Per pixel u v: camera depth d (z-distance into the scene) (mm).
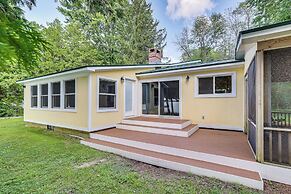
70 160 4754
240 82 7191
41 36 1887
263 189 3256
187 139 5906
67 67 15906
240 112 7195
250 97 4914
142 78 10008
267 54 3701
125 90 9188
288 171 3414
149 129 7277
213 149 4703
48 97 9109
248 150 4602
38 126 9914
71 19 16562
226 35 23984
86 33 17609
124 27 21656
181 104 8664
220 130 7547
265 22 9836
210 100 7879
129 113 9477
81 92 7555
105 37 18891
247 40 3561
